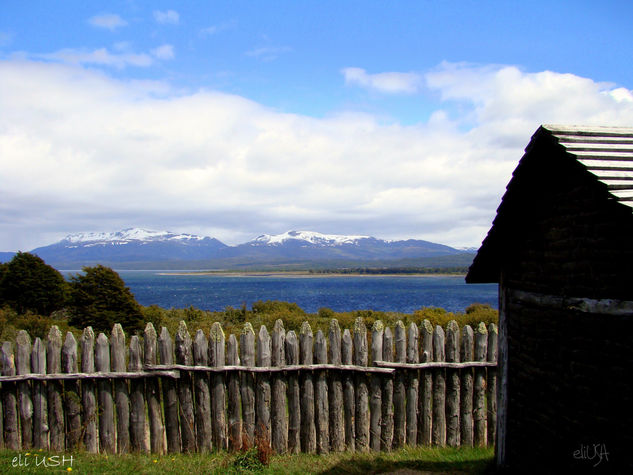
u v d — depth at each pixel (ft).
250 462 22.91
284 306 119.03
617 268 15.05
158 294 371.76
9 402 24.84
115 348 25.13
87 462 22.91
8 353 24.93
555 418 18.26
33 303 108.68
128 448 25.20
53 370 24.95
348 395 25.63
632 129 18.72
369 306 223.71
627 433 14.85
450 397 26.02
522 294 20.66
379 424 25.64
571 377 17.30
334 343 25.71
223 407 25.36
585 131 17.80
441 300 268.00
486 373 26.40
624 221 14.67
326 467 23.29
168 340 25.26
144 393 25.32
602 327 15.79
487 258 22.76
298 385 25.58
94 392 25.20
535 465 19.56
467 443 26.03
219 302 267.59
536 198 19.49
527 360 20.25
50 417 24.94
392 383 25.73
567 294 17.48
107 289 79.46
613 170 15.39
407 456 24.45
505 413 22.00
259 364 25.31
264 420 25.34
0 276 116.47
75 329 70.13
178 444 25.38
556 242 18.15
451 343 25.98
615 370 15.28
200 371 25.31
